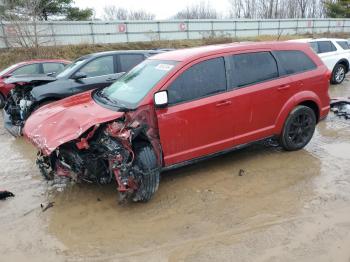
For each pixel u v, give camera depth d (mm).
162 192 4484
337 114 7859
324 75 5609
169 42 27641
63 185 4793
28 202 4379
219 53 4711
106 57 7996
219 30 31422
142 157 3998
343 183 4543
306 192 4344
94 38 25531
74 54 22562
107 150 3879
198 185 4629
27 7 22016
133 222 3867
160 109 4188
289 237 3484
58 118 4195
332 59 12359
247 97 4809
